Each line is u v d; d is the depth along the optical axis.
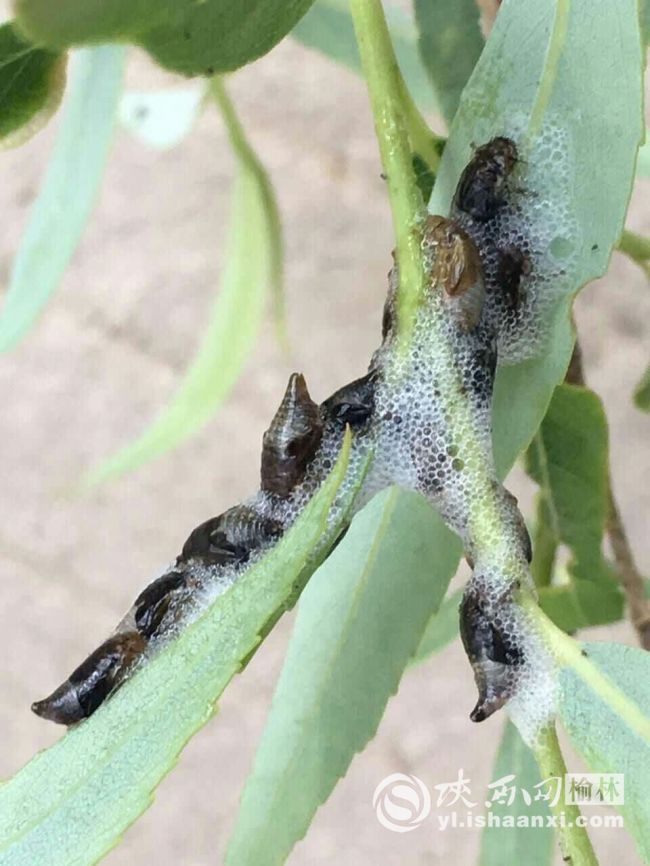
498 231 0.09
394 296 0.09
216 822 0.28
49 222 0.15
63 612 0.29
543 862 0.12
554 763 0.08
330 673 0.11
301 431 0.08
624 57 0.09
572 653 0.08
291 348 0.28
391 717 0.27
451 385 0.08
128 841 0.28
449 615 0.15
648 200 0.25
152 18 0.08
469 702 0.27
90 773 0.07
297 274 0.28
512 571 0.08
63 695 0.08
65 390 0.30
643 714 0.08
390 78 0.09
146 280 0.29
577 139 0.09
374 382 0.09
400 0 0.20
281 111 0.28
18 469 0.30
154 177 0.29
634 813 0.08
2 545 0.30
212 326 0.18
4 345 0.15
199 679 0.07
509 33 0.09
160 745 0.07
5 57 0.09
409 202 0.08
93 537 0.29
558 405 0.11
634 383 0.26
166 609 0.08
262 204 0.16
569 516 0.12
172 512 0.29
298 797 0.10
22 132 0.09
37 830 0.07
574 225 0.09
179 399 0.18
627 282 0.26
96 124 0.14
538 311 0.09
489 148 0.09
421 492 0.08
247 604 0.07
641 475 0.26
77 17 0.07
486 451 0.08
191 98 0.19
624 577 0.14
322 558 0.08
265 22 0.08
